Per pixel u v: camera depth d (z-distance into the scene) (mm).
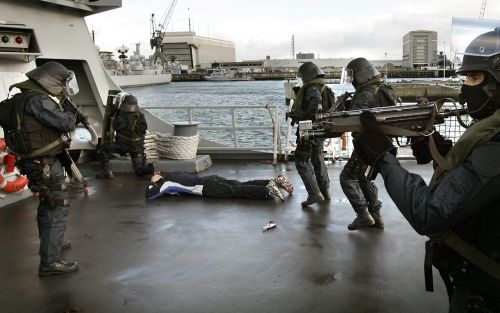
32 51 6488
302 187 6395
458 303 1605
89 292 3447
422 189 1530
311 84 5023
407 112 1883
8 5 6734
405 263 3797
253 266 3826
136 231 4805
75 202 5973
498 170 1376
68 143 3742
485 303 1537
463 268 1553
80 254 4207
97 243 4480
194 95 60750
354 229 4594
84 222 5148
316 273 3650
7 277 3762
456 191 1432
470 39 1544
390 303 3137
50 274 3746
